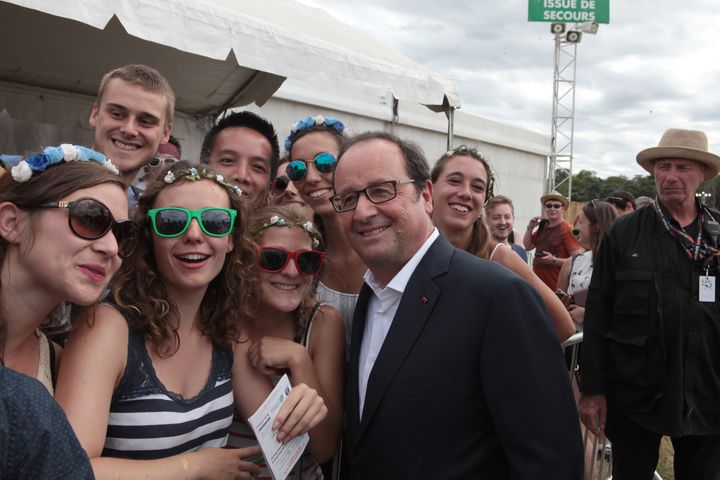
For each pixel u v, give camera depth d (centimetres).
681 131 314
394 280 176
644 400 307
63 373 140
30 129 504
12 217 129
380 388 165
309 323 214
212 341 175
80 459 102
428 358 161
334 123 274
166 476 139
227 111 621
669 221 313
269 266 200
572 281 468
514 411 153
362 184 174
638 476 322
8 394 94
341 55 483
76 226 128
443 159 276
